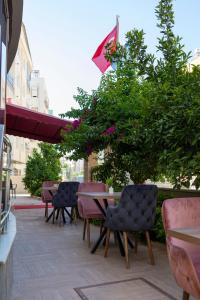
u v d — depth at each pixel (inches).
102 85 223.1
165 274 136.6
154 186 155.9
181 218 94.0
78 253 171.9
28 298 110.8
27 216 320.5
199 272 81.4
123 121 201.9
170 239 87.5
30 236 217.3
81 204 199.9
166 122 134.7
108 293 115.6
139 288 120.4
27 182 536.4
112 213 152.4
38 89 1310.3
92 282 126.8
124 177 231.1
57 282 126.6
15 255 166.9
